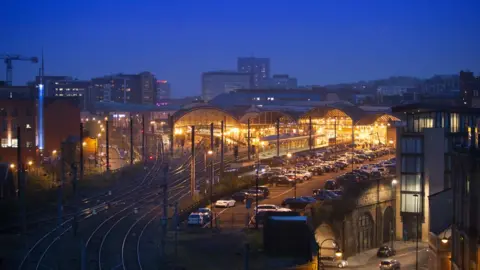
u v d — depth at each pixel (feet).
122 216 262.67
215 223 243.60
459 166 170.40
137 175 390.83
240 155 490.08
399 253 242.37
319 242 226.79
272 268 182.19
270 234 199.82
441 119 267.80
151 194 318.04
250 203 269.23
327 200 255.09
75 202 286.25
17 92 505.25
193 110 615.98
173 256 197.47
